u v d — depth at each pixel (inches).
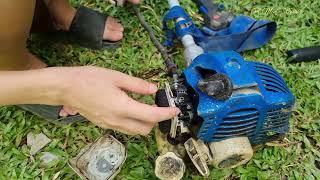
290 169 19.2
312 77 21.6
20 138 20.3
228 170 19.0
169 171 16.0
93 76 13.8
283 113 16.8
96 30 21.9
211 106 15.1
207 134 16.0
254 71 16.2
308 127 20.2
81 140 20.3
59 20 21.9
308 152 19.6
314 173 19.0
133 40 23.2
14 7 16.3
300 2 24.3
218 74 15.2
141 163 19.4
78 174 17.8
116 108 13.9
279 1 24.4
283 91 16.6
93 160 17.9
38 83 13.7
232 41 21.6
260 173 19.0
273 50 22.6
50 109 19.3
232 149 16.3
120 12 24.1
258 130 16.9
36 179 19.4
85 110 14.4
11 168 19.6
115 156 17.9
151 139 19.9
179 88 15.9
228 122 15.7
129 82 14.4
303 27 23.3
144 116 14.0
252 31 21.4
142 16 23.6
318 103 20.7
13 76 13.7
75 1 24.7
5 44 17.6
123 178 19.1
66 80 13.6
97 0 24.7
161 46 22.1
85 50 23.1
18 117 20.9
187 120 15.8
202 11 23.7
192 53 20.4
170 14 21.9
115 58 22.7
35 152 20.1
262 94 15.8
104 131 20.2
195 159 16.3
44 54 22.9
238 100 15.2
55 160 19.6
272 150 19.6
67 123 20.3
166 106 15.6
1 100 14.1
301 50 21.9
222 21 22.7
